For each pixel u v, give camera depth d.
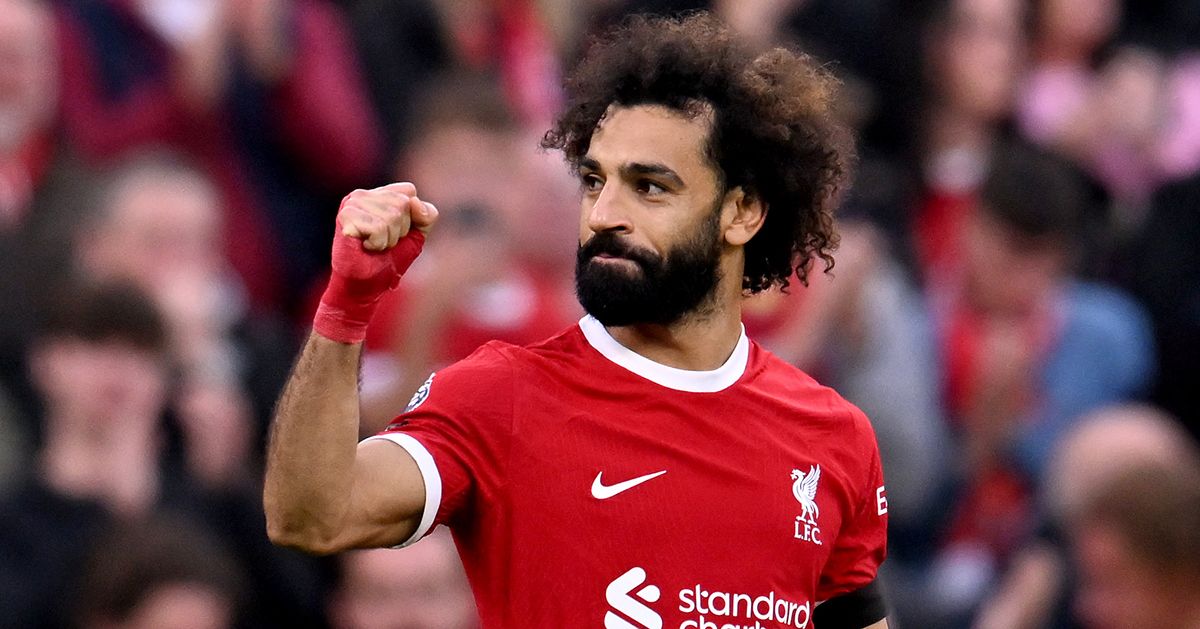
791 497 11.18
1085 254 26.55
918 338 22.61
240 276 22.81
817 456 11.46
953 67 25.62
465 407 10.76
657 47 11.18
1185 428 26.52
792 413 11.45
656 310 10.95
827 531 11.38
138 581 17.72
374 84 24.81
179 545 18.00
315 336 10.10
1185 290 26.64
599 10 26.62
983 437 22.97
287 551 19.69
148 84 22.78
